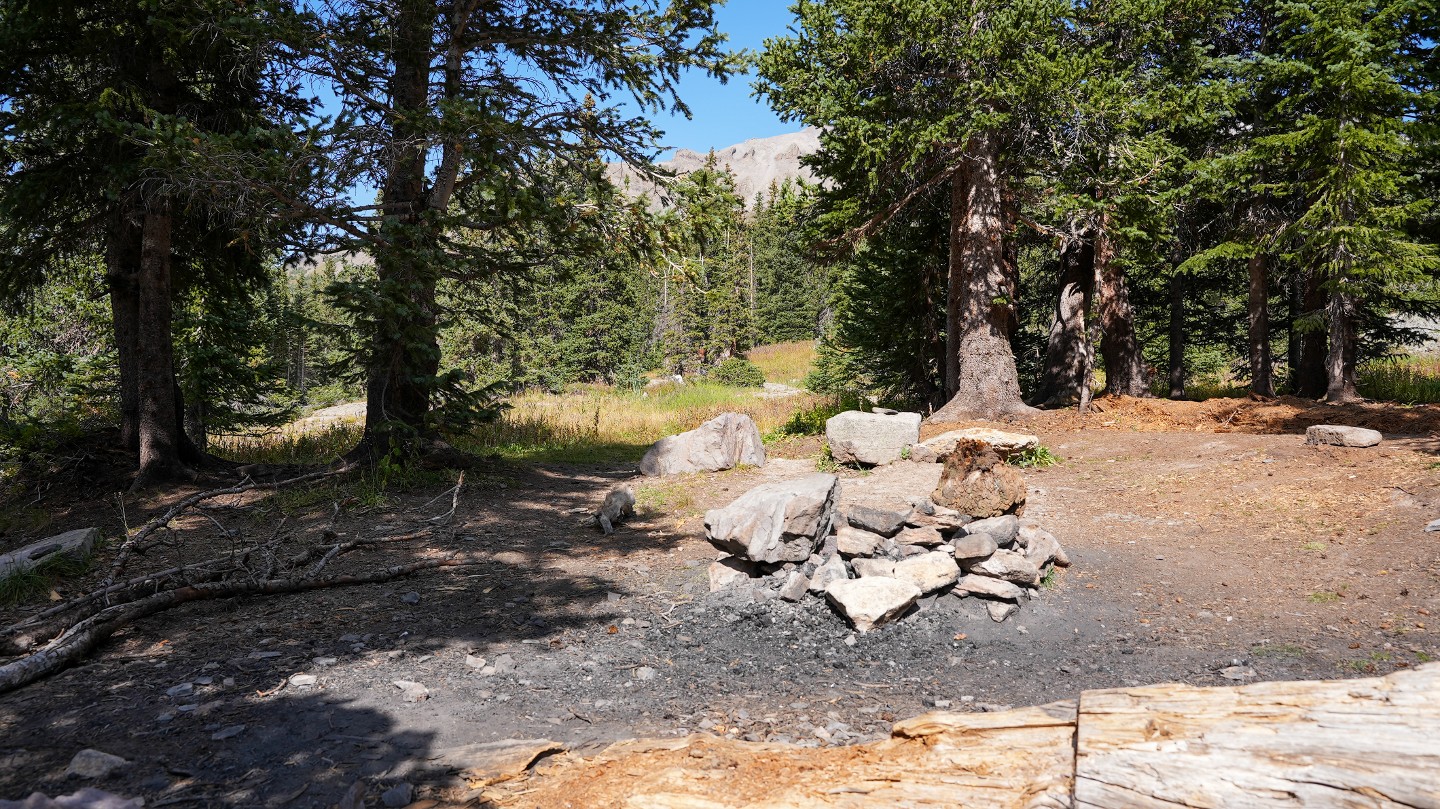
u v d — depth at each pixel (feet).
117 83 36.81
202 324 51.83
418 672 16.62
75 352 57.57
